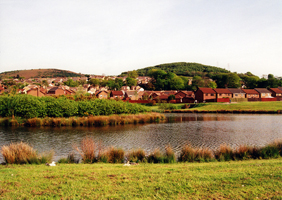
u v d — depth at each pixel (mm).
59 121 39594
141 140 26859
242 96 100688
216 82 158750
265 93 105562
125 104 53875
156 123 43594
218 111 66250
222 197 7883
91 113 47312
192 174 10602
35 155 15039
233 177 9906
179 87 161500
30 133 31938
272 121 44000
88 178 10141
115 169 12031
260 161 14398
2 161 16734
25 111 43000
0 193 8336
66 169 12016
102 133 32031
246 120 46406
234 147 22828
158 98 97250
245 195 7992
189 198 7832
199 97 96625
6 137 28953
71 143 25188
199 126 38938
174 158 15656
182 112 69312
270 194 8031
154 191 8492
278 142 18266
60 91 109250
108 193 8312
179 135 30203
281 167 11586
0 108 43562
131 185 9148
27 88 118125
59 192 8422
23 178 10109
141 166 13188
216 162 14953
